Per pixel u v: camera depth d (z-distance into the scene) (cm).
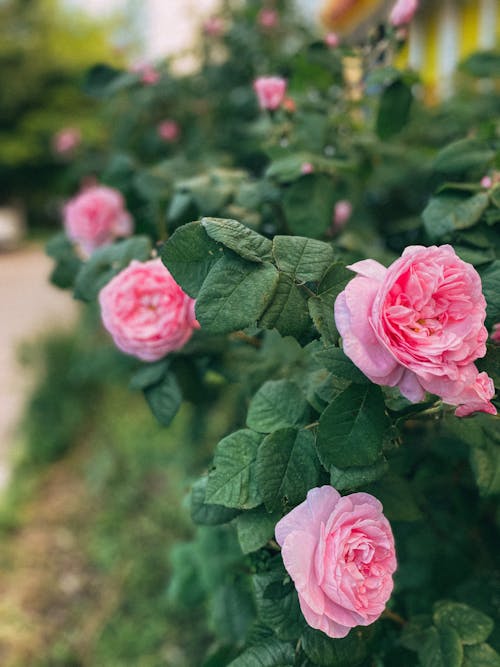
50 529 147
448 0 188
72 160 199
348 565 41
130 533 141
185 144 151
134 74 105
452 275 40
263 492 44
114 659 110
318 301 43
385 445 44
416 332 39
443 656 50
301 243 44
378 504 42
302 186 68
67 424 188
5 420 209
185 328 57
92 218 85
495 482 51
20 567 134
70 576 132
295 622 44
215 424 123
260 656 47
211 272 43
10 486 161
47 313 351
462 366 40
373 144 88
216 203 72
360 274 41
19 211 771
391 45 80
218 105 147
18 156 724
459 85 138
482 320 40
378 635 54
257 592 46
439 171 64
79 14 782
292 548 40
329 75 85
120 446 174
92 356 180
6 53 718
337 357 42
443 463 67
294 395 49
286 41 155
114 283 56
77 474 170
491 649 51
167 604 119
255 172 116
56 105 741
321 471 45
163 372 60
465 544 69
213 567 72
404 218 111
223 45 154
